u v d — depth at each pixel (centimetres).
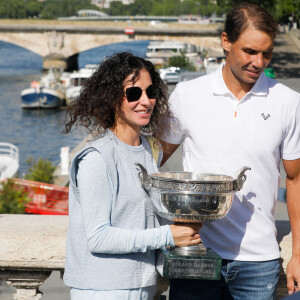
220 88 293
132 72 260
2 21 7862
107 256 256
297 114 293
